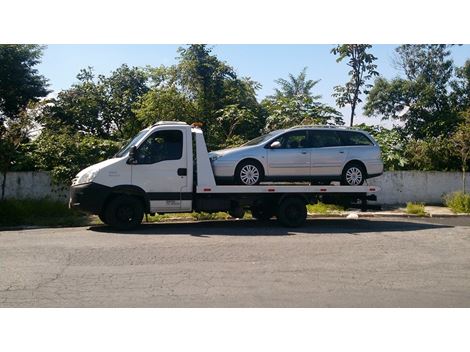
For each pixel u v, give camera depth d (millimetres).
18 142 16125
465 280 7484
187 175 11938
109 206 11688
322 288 6941
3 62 22953
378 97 25219
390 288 6996
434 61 25281
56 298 6320
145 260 8469
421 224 13719
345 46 22781
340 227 12773
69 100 24750
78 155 17125
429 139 21531
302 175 12289
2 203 13797
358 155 12656
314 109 22297
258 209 13359
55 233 11477
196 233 11453
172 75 23297
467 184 19859
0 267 7891
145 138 11773
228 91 23219
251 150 12102
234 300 6328
